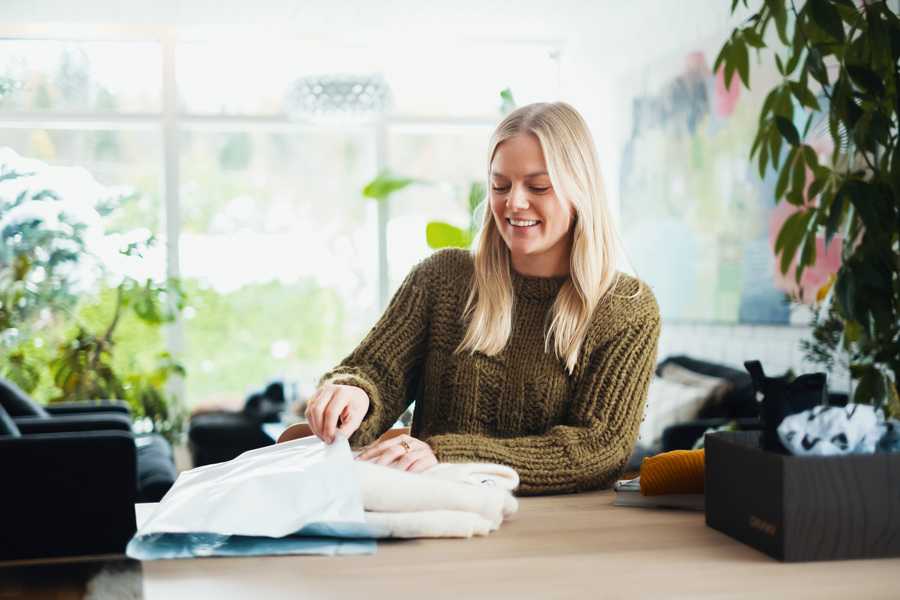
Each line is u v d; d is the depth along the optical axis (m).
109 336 5.56
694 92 4.72
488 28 6.21
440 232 4.34
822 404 0.93
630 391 1.40
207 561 0.87
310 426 1.28
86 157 6.31
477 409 1.47
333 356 6.71
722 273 4.46
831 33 1.96
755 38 2.17
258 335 6.59
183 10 5.73
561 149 1.39
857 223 2.25
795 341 3.83
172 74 6.33
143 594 0.77
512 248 1.42
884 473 0.87
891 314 2.10
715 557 0.87
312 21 5.98
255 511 0.91
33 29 6.02
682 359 4.66
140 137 6.42
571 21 6.06
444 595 0.76
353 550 0.90
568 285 1.46
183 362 6.30
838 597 0.76
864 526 0.86
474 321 1.48
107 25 5.98
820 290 3.09
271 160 6.63
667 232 5.07
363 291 6.77
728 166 4.38
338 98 5.73
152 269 5.76
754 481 0.90
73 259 5.65
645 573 0.82
